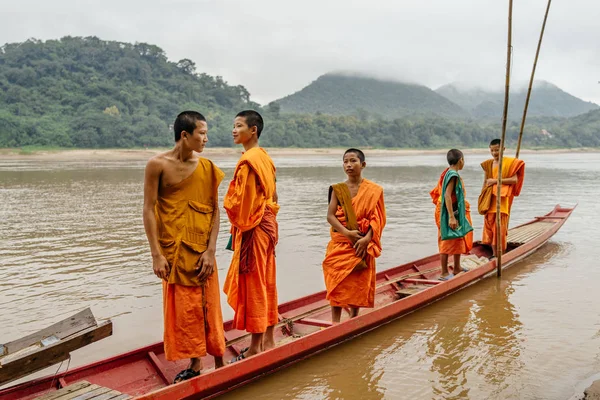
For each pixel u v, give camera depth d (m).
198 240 4.46
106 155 70.50
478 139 139.12
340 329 5.72
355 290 6.14
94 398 4.11
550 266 9.45
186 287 4.44
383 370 5.33
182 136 4.39
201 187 4.50
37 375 5.51
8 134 74.88
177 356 4.46
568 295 7.68
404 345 5.95
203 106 117.56
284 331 6.08
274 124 108.06
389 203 18.92
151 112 102.75
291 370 5.35
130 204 18.25
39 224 14.08
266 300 5.05
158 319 6.90
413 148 119.12
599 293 7.76
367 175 35.78
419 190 24.05
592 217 15.41
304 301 6.82
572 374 5.12
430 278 8.56
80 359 5.79
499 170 8.53
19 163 52.44
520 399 4.68
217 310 4.66
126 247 11.21
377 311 6.22
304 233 12.84
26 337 4.44
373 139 118.06
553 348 5.75
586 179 30.97
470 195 20.89
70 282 8.55
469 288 8.10
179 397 4.29
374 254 6.12
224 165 47.47
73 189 23.92
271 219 5.09
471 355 5.63
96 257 10.29
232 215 4.76
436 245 11.45
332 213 6.17
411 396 4.80
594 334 6.14
